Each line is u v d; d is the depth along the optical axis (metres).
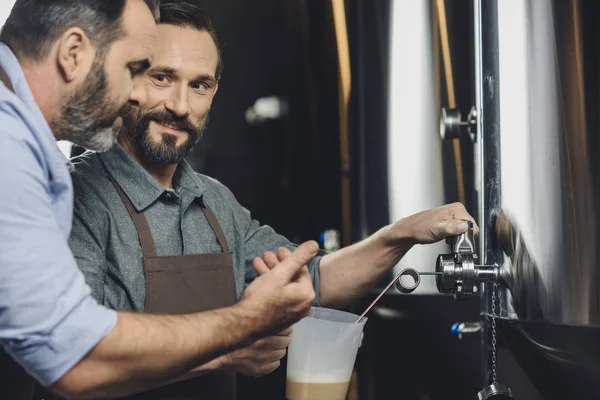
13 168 1.17
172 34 1.69
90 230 1.64
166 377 1.28
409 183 2.35
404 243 1.75
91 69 1.29
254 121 4.62
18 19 1.29
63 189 1.30
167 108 1.69
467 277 1.46
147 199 1.71
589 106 1.27
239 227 1.93
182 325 1.27
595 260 1.27
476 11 1.64
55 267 1.19
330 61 3.07
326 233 3.22
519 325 1.39
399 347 2.41
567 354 1.32
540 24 1.34
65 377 1.21
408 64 2.35
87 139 1.35
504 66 1.42
